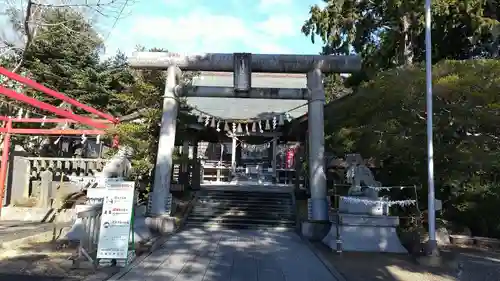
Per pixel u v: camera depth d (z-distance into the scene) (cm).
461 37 1498
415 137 1108
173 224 1189
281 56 1252
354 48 1848
